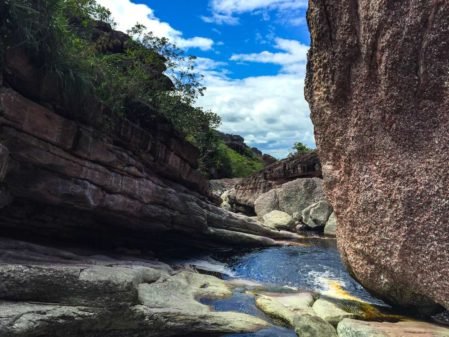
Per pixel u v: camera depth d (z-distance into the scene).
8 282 6.74
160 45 22.55
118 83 13.91
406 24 7.30
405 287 8.21
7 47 8.51
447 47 6.75
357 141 8.86
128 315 7.75
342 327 7.79
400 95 7.62
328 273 14.65
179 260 16.66
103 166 11.95
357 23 8.59
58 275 7.28
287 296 11.05
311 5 9.69
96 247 13.97
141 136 13.86
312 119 10.31
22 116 8.88
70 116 10.42
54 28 9.34
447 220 6.89
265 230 24.27
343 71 9.05
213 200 23.30
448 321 8.36
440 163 6.99
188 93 22.69
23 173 9.59
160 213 15.52
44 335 6.47
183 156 17.34
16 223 10.78
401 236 7.77
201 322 8.55
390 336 6.79
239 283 13.05
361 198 8.81
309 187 32.03
